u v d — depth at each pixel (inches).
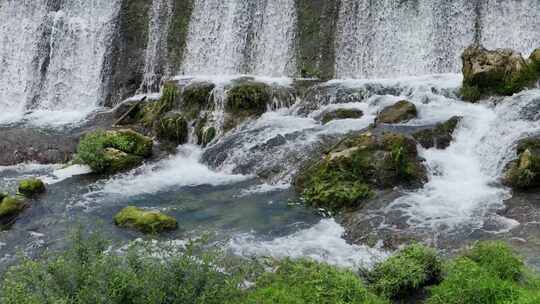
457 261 354.6
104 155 642.8
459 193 502.3
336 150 564.7
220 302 306.5
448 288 330.6
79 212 538.0
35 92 946.7
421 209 477.1
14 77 965.2
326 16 884.6
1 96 960.3
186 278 306.0
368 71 853.2
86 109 901.8
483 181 521.3
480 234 430.6
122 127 772.6
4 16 983.0
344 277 343.6
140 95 907.4
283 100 747.4
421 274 348.8
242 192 574.9
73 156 695.1
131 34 947.3
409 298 347.6
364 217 478.0
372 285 352.2
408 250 376.8
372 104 685.9
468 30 809.5
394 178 521.3
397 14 842.2
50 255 412.8
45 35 957.2
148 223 488.4
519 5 790.5
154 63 935.0
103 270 290.5
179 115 732.0
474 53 666.8
